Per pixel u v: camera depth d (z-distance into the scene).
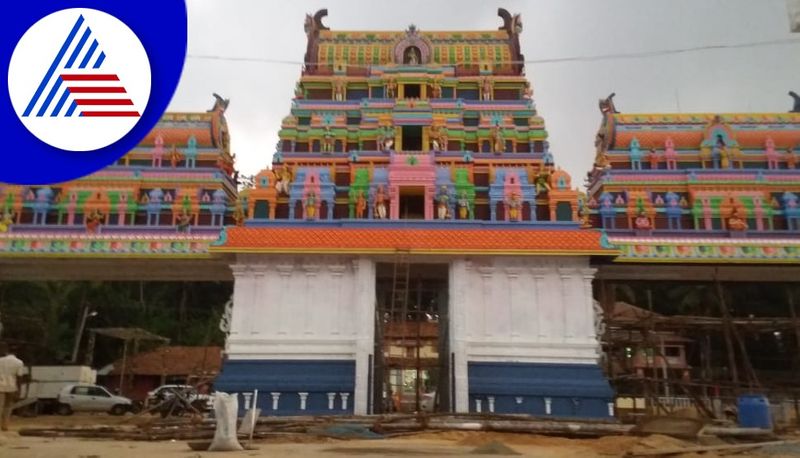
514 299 24.33
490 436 16.17
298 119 29.97
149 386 46.69
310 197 26.17
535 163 27.75
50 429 16.45
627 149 31.19
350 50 32.31
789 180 29.56
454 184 26.81
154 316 56.28
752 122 31.66
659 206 29.42
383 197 26.30
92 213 29.17
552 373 23.38
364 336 23.52
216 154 31.33
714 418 20.92
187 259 27.58
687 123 31.67
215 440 12.22
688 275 28.88
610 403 22.73
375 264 24.77
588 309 24.11
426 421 18.22
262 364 23.59
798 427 20.62
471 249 24.11
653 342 25.14
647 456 11.85
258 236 24.59
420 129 29.05
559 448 14.06
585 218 26.97
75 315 50.16
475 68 31.86
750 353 40.81
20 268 29.16
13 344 38.12
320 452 11.91
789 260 26.81
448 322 25.20
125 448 12.41
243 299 24.39
